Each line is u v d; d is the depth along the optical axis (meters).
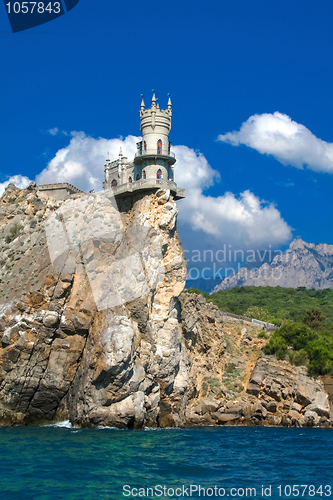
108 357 59.31
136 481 37.12
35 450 45.22
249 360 83.88
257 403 74.94
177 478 38.66
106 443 49.66
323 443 57.19
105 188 84.38
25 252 71.06
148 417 64.38
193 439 55.94
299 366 81.94
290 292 169.75
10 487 34.28
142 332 66.38
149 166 75.75
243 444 54.50
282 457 48.31
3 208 77.69
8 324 63.38
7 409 61.53
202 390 76.12
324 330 111.19
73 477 37.16
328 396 78.88
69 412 62.62
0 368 62.03
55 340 63.44
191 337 76.75
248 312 120.62
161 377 68.00
